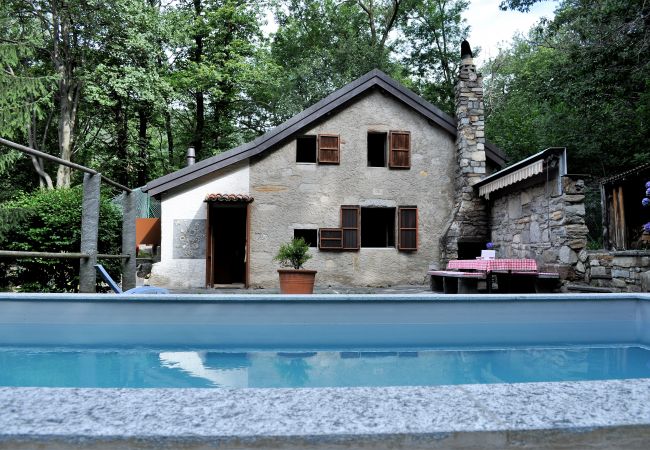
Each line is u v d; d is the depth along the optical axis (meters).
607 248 8.07
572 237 7.49
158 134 26.30
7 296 3.87
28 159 18.75
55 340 3.76
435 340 3.87
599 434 0.94
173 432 0.89
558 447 0.93
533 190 8.81
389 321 4.01
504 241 10.16
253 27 20.28
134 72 16.39
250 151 10.88
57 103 19.09
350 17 23.22
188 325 3.88
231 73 19.77
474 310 4.11
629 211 7.90
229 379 2.63
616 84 11.81
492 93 24.08
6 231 6.57
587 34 11.88
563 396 1.10
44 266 6.77
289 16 22.58
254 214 10.95
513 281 7.98
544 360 3.19
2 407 1.01
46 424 0.92
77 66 18.28
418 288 10.71
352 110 11.56
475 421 0.95
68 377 2.66
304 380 2.62
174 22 17.84
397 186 11.55
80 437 0.88
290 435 0.89
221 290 10.20
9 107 13.92
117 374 2.74
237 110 22.31
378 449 0.90
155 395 1.10
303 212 11.13
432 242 11.52
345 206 11.26
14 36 15.86
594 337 4.04
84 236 5.50
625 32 11.16
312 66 19.05
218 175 10.90
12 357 3.22
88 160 20.52
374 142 13.23
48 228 6.67
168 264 10.59
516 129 17.22
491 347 3.63
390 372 2.83
